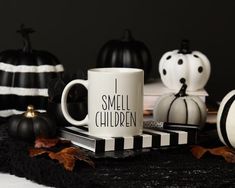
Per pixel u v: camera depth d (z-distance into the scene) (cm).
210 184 93
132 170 98
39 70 138
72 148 103
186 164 103
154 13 215
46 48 213
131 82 106
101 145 104
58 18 212
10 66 138
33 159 102
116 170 98
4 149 108
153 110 130
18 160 105
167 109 124
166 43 217
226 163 104
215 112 135
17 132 111
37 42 212
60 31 213
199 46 219
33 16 211
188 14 216
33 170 102
